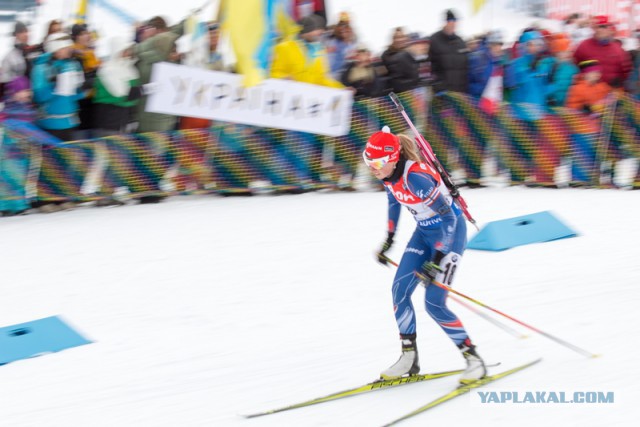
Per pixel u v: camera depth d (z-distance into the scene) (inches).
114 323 698.8
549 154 1178.6
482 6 1325.0
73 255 885.8
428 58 1132.5
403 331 553.3
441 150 1149.7
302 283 788.0
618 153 1190.9
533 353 599.8
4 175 1012.5
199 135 1079.0
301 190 1143.0
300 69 1084.5
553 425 482.9
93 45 1124.5
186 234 956.0
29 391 566.9
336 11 2134.6
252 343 644.1
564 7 2081.7
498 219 1007.0
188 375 585.0
